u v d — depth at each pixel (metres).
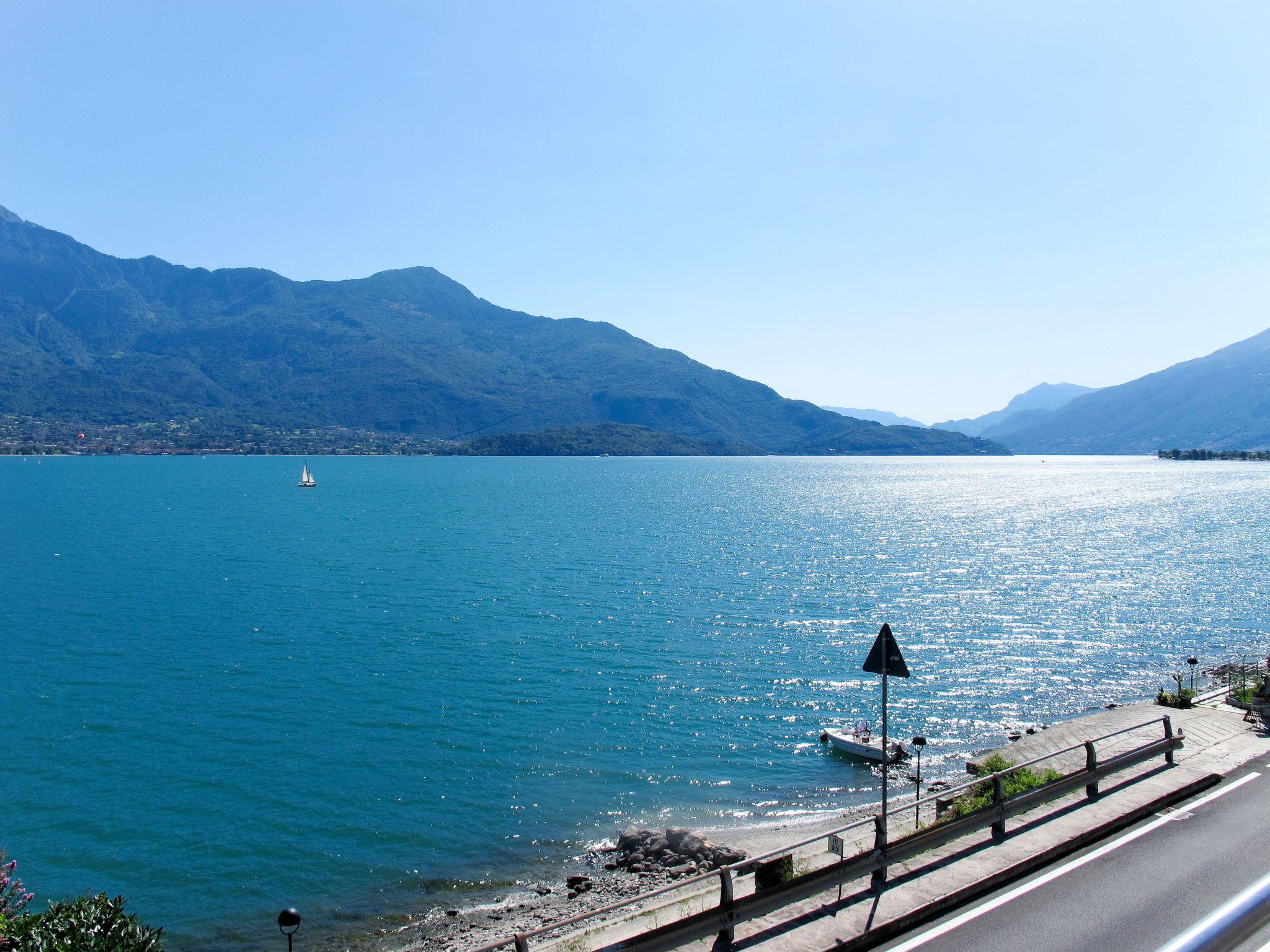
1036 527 118.75
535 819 27.66
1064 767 24.81
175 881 23.80
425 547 93.50
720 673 44.38
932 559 85.88
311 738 34.56
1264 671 34.81
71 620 55.03
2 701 38.47
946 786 29.05
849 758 33.00
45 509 137.62
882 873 14.67
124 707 37.94
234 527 112.69
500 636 51.97
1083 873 15.14
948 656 47.81
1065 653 48.69
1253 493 189.12
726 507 154.88
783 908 13.65
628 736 35.31
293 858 25.08
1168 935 12.59
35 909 22.17
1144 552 91.00
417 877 24.02
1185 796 19.44
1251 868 15.15
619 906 12.02
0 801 28.52
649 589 68.19
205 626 53.81
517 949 11.23
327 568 78.06
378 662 45.84
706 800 29.11
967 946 12.50
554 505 158.00
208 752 32.91
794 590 67.88
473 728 35.97
